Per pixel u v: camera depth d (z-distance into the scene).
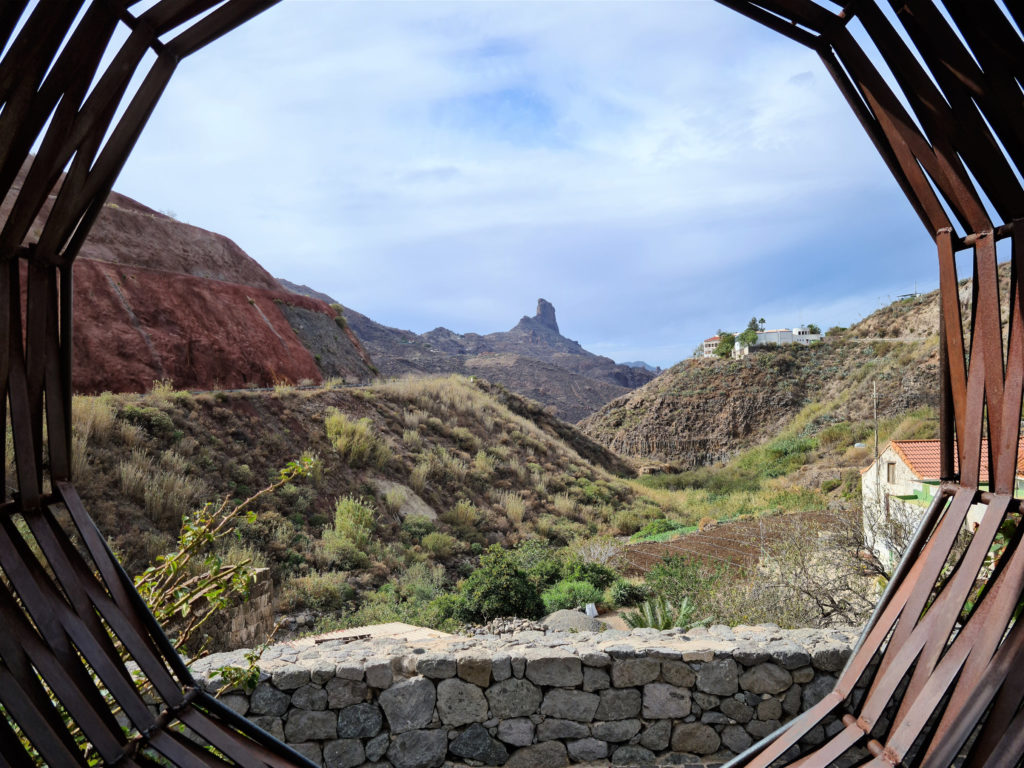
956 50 1.48
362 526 14.55
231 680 2.79
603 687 4.12
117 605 1.73
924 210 1.74
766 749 1.91
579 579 12.22
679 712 4.11
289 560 12.09
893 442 11.29
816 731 3.90
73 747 1.50
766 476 33.88
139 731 1.53
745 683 4.11
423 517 16.66
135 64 1.52
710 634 4.71
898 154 1.70
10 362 1.54
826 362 61.34
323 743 3.90
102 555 1.77
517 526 18.70
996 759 1.34
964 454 1.78
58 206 1.51
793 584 7.72
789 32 1.76
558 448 27.97
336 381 25.20
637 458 59.97
